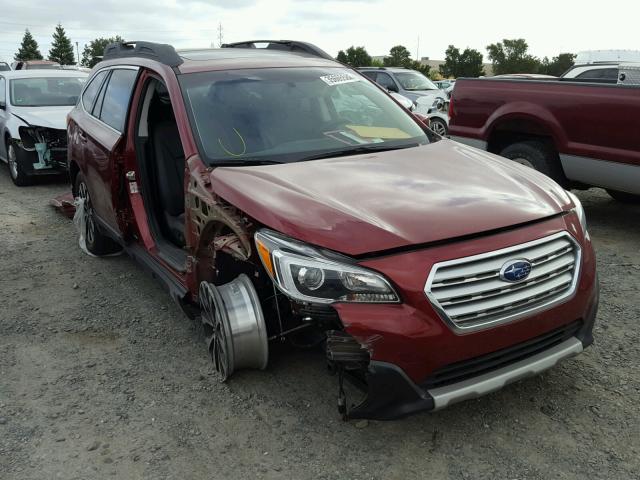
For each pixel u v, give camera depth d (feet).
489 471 9.11
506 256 9.10
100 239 18.90
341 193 10.16
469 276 8.84
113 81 17.13
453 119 23.93
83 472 9.36
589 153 19.06
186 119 12.57
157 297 16.16
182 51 15.88
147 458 9.64
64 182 32.60
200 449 9.83
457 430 10.04
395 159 12.01
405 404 8.71
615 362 11.91
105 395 11.45
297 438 10.00
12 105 32.42
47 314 15.21
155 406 11.03
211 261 11.46
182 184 15.07
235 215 10.49
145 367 12.46
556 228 9.76
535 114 20.44
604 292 15.35
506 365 9.29
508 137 22.66
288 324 11.00
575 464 9.16
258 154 12.19
